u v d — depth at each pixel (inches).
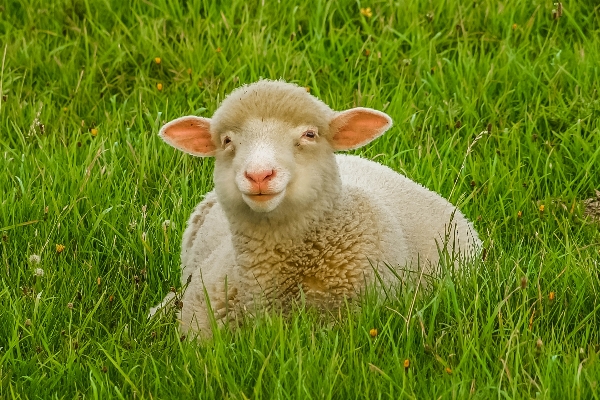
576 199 482.6
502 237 454.6
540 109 537.0
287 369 330.0
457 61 587.8
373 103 537.0
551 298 364.2
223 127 368.8
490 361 334.6
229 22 610.9
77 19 629.0
